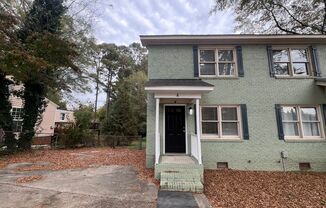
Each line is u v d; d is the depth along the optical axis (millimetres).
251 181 6992
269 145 8977
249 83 9477
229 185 6492
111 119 19875
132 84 27406
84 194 5289
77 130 16391
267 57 9719
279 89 9422
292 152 8914
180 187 5848
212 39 9531
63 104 31516
